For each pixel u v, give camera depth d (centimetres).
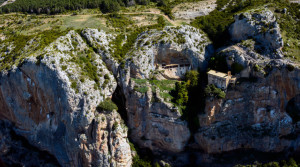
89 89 5347
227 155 5694
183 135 5594
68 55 5575
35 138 6075
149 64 5909
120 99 5978
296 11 6253
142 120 5769
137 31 6538
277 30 5425
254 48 5581
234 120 5628
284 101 5406
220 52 5831
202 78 6034
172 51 5994
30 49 5888
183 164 5797
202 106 5572
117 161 5475
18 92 5894
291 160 5262
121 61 5816
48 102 5588
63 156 5722
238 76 5500
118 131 5428
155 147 5938
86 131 5375
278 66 5206
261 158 5509
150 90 5606
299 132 5528
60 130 5650
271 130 5484
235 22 6025
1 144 6397
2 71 5853
